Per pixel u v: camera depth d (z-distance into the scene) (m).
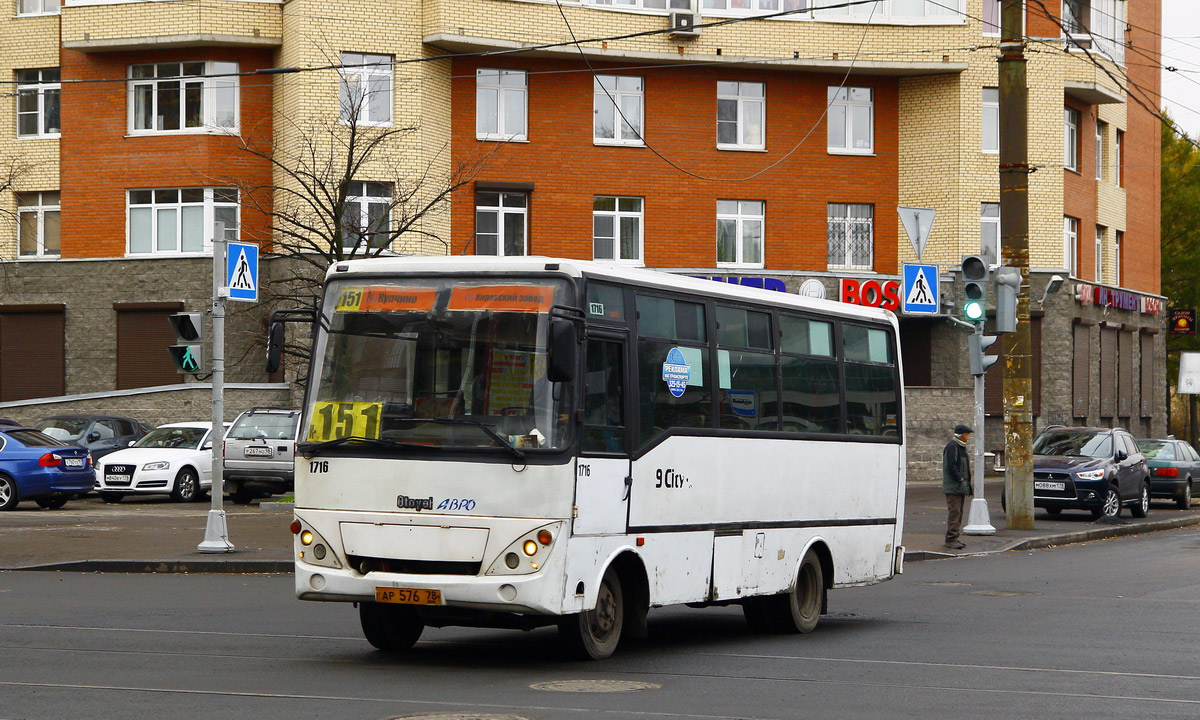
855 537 14.77
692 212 41.56
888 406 15.60
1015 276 24.48
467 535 10.45
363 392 10.89
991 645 12.66
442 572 10.55
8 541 21.34
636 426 11.36
